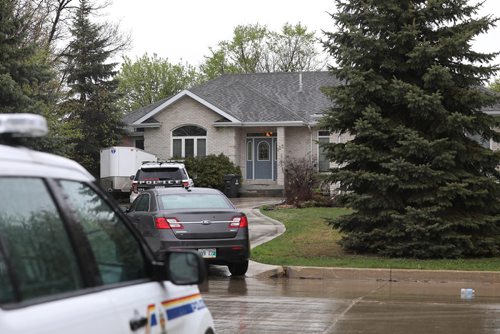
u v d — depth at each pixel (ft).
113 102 119.96
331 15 49.67
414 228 45.85
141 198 43.93
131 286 11.16
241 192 110.42
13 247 8.57
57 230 9.53
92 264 10.02
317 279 42.37
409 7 47.70
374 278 42.16
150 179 80.48
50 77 67.87
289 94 124.16
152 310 11.38
